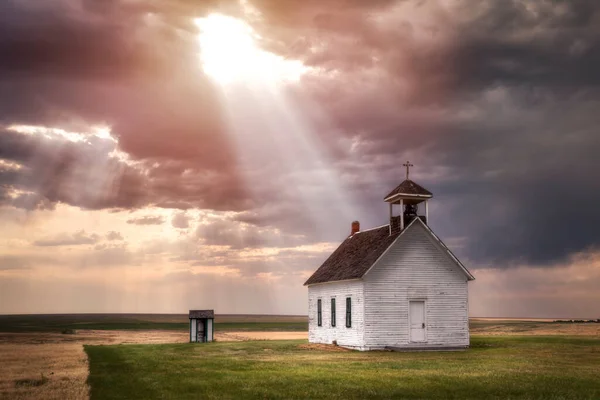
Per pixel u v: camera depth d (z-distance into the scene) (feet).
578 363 114.93
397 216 162.30
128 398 76.54
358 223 202.39
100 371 107.65
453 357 129.29
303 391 79.97
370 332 151.43
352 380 89.97
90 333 402.11
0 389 85.15
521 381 88.33
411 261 156.15
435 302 156.25
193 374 99.50
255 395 77.46
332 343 170.50
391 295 153.79
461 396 76.38
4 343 253.65
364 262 158.20
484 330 357.61
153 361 123.75
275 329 511.81
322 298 180.86
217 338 298.76
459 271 158.92
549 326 417.08
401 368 106.42
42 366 121.19
